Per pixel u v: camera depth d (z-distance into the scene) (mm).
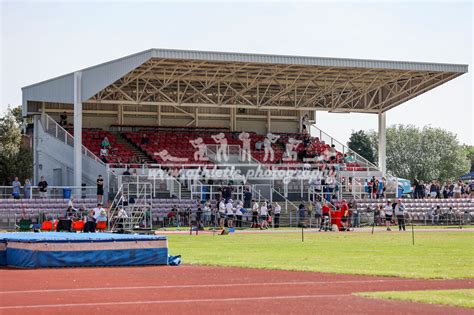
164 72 65875
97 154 70062
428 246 39531
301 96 73000
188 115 77562
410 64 65312
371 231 55750
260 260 31047
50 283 22484
